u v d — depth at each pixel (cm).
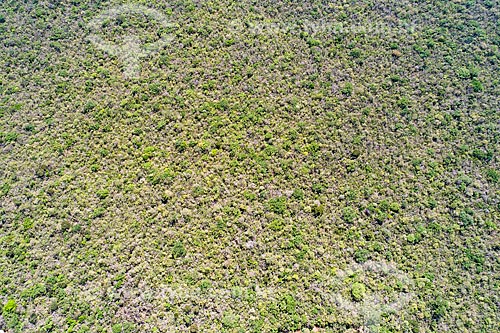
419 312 3803
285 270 3969
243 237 4106
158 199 4306
